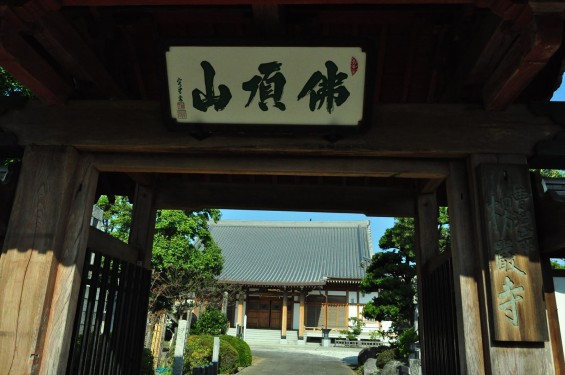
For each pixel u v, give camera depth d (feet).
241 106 12.73
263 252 128.47
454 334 14.51
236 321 110.42
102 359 15.30
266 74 12.32
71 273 12.85
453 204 13.19
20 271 12.44
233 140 13.32
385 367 46.65
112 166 14.06
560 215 11.84
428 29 13.58
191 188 21.04
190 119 13.01
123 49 15.25
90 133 13.48
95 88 14.37
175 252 54.95
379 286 55.67
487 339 11.68
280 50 11.94
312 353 90.07
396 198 20.45
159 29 14.33
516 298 11.53
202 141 13.34
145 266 19.30
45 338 12.31
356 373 59.77
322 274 111.04
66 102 13.70
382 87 15.70
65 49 12.05
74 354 13.30
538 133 12.89
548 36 9.55
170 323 63.87
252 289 111.86
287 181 20.99
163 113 13.00
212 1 10.07
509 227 12.04
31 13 10.53
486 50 11.46
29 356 11.83
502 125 12.98
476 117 13.06
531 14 9.68
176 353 35.78
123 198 55.83
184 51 12.13
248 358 63.41
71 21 12.84
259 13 11.19
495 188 12.34
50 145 13.43
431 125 13.07
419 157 13.52
